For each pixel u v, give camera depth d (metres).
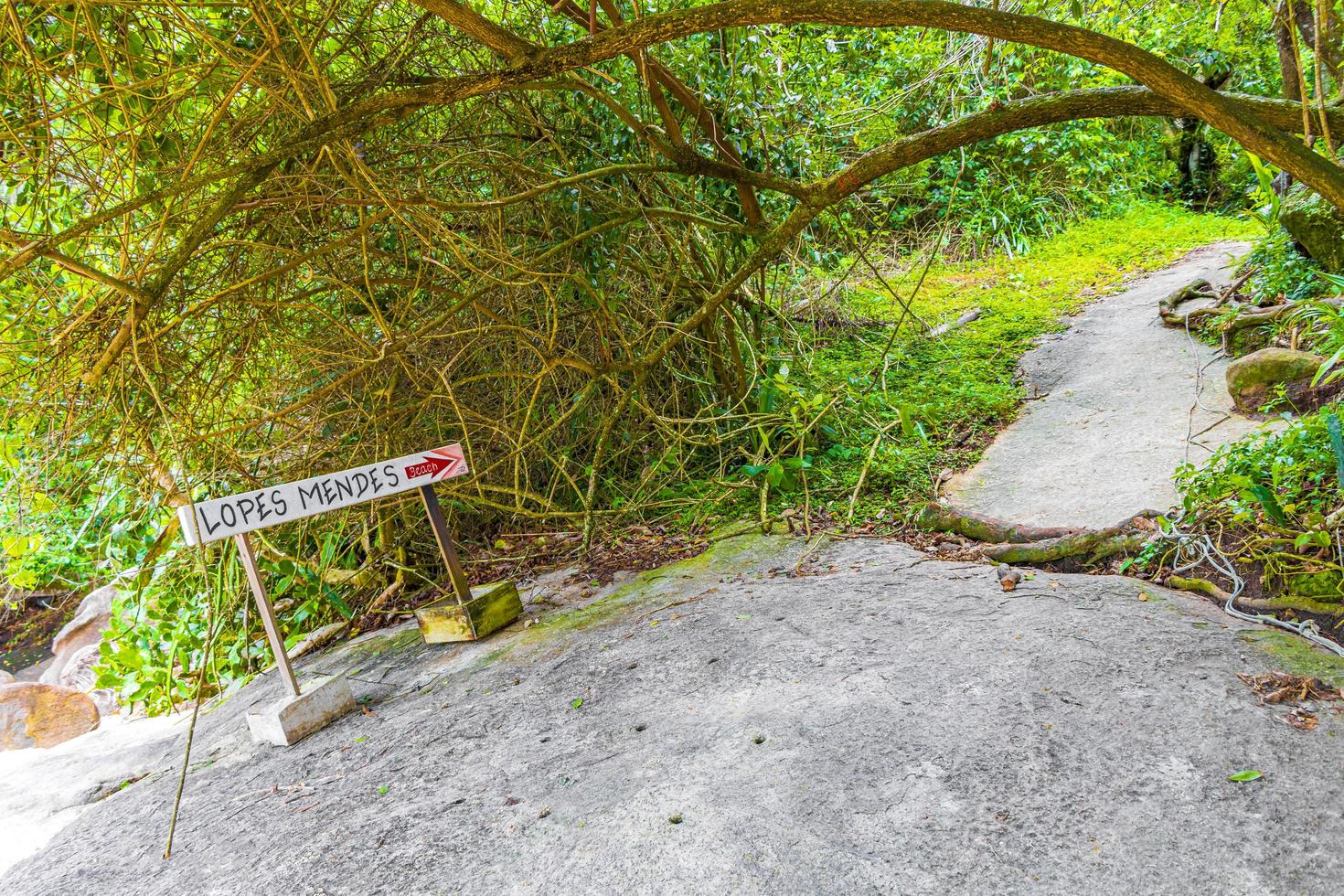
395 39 3.76
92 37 2.40
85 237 3.19
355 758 2.78
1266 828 1.71
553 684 2.98
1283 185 5.46
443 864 2.05
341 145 2.94
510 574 4.49
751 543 4.12
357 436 4.62
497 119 4.29
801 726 2.34
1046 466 4.33
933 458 4.77
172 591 4.65
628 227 4.74
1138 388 5.05
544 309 4.74
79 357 3.20
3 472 3.94
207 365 4.06
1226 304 5.66
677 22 1.94
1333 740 1.96
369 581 4.60
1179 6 8.70
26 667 6.03
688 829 1.97
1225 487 3.28
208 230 2.50
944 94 8.33
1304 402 4.04
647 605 3.57
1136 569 3.20
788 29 5.98
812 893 1.72
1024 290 7.68
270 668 4.20
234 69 2.82
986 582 3.22
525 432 4.36
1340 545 2.73
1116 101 2.40
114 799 3.00
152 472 3.75
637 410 5.15
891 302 7.65
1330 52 3.23
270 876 2.15
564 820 2.12
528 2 4.02
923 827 1.86
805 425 4.91
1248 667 2.31
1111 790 1.89
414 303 4.44
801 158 5.75
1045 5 5.33
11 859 2.74
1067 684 2.35
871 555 3.74
